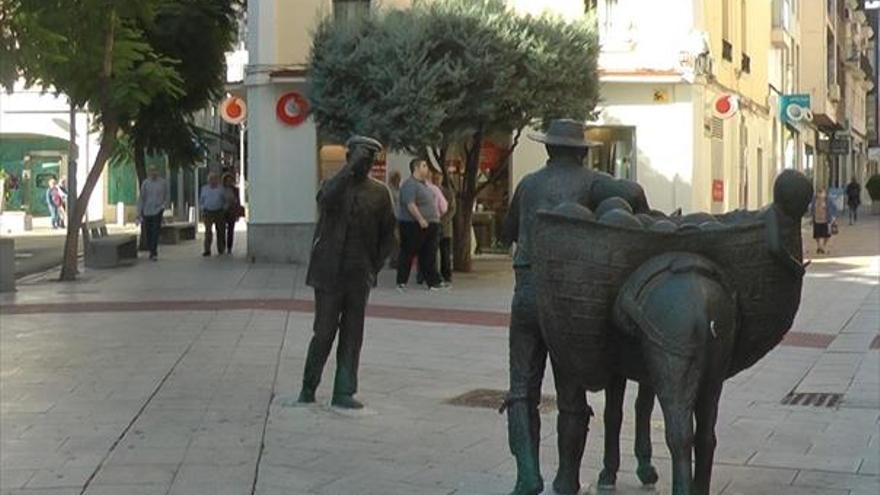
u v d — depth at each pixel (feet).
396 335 44.32
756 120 116.16
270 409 30.37
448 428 28.66
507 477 24.06
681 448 16.81
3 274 61.72
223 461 25.11
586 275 17.56
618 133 86.22
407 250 61.72
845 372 37.68
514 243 21.71
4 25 38.68
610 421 22.17
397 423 29.14
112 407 30.66
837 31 191.21
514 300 20.52
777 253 17.66
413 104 62.69
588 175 20.15
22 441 26.89
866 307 55.47
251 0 81.71
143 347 40.78
